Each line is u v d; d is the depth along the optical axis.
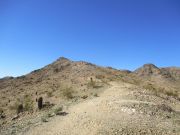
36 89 42.41
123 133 15.72
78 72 51.47
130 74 59.19
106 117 18.80
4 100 37.84
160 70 87.38
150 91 33.19
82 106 25.31
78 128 18.47
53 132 19.78
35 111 28.30
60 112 25.17
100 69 55.41
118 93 28.36
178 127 17.33
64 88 38.19
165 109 22.36
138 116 18.64
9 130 22.34
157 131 16.08
